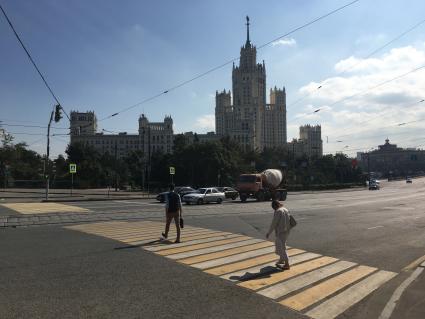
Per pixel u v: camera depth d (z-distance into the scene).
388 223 19.28
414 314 6.61
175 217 13.09
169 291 7.50
